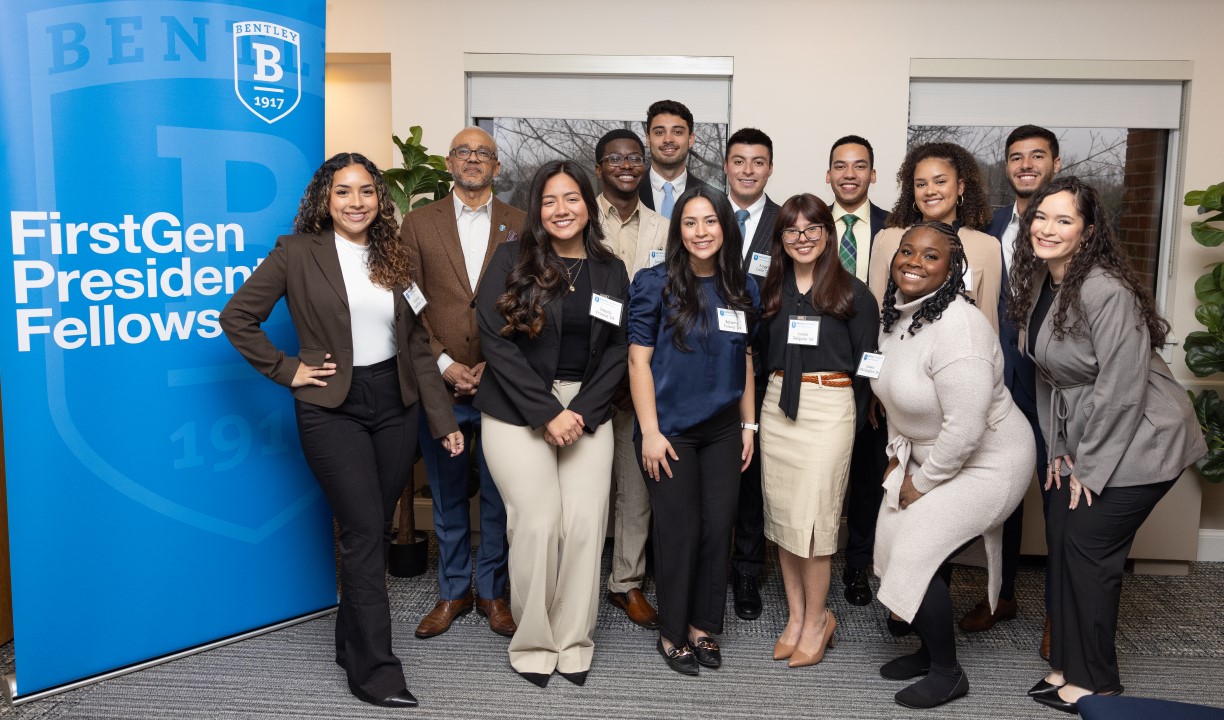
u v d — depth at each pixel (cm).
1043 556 423
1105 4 418
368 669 275
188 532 300
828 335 289
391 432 285
